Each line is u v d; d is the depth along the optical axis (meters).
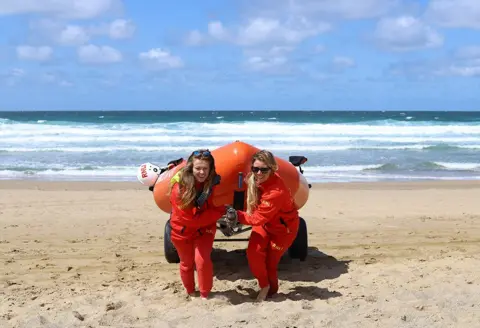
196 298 5.27
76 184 15.51
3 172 18.23
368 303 5.11
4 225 9.30
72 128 34.94
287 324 4.54
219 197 5.73
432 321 4.62
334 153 24.53
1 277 6.24
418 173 18.92
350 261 6.95
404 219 10.08
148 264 6.85
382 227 9.29
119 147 25.70
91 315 4.88
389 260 7.00
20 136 29.92
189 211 4.96
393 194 13.77
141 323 4.62
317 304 5.14
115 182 16.00
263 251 5.22
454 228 9.17
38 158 22.05
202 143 27.98
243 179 5.71
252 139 29.84
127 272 6.49
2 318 4.80
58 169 19.00
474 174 18.78
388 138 31.36
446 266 6.55
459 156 24.06
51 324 4.59
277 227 5.18
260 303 5.10
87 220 9.85
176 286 5.82
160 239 8.29
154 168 6.90
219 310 4.94
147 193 13.61
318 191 14.21
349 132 34.34
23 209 11.03
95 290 5.71
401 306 4.99
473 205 12.01
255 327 4.48
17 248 7.65
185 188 4.87
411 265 6.67
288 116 90.31
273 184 5.01
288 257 7.14
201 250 5.14
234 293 5.54
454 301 5.13
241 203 5.79
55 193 13.49
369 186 15.45
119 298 5.37
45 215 10.34
